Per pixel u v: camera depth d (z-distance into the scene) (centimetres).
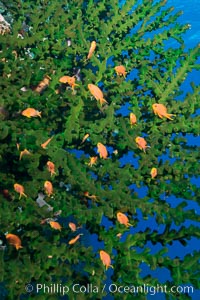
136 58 478
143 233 305
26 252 301
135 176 350
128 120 402
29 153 322
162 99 432
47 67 455
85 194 345
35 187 325
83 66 501
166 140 381
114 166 343
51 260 288
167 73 443
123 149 399
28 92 366
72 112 388
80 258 300
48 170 328
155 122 411
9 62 407
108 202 319
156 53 479
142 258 289
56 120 397
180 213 301
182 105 413
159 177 359
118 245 305
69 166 328
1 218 289
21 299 282
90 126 390
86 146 412
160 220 307
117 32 507
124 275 290
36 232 296
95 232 326
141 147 360
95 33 507
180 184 339
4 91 372
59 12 501
